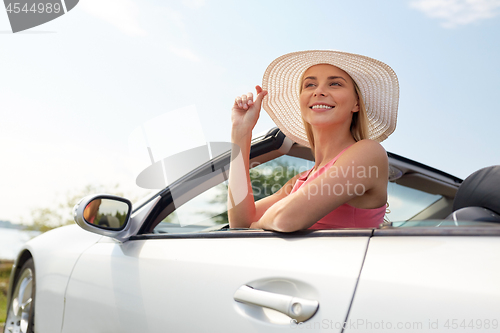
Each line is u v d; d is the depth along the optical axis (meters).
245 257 1.06
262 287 0.96
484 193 0.89
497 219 0.83
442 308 0.68
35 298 1.93
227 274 1.04
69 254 1.79
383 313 0.74
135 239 1.52
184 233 1.34
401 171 1.81
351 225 1.28
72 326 1.58
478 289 0.67
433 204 1.91
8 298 2.34
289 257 0.97
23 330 2.12
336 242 0.94
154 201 1.61
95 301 1.46
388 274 0.78
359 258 0.86
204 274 1.10
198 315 1.05
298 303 0.86
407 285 0.74
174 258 1.24
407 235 0.85
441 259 0.75
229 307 0.99
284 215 1.08
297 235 1.05
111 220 1.62
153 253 1.34
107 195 1.53
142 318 1.21
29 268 2.15
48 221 8.37
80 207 1.50
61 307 1.67
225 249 1.13
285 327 0.87
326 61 1.51
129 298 1.29
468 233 0.78
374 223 1.28
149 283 1.25
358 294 0.79
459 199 0.96
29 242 2.23
